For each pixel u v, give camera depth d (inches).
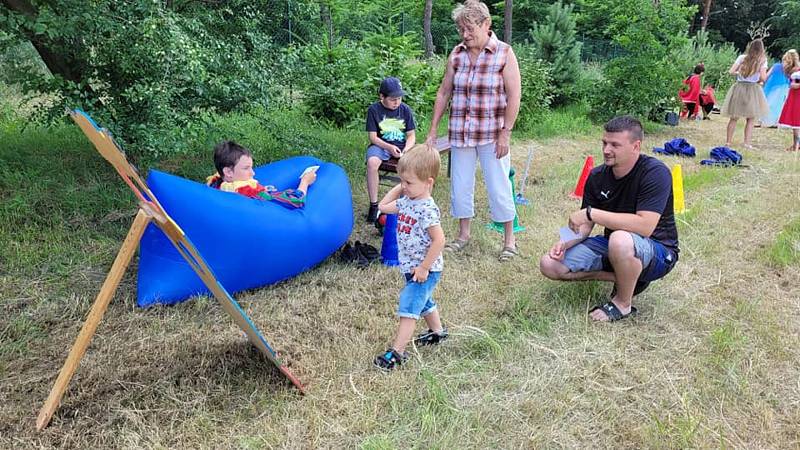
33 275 156.8
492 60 171.0
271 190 169.2
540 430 104.1
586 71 526.9
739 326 140.8
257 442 99.2
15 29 176.7
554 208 234.7
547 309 148.0
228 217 145.1
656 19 434.0
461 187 183.3
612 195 142.6
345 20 879.1
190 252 94.7
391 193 130.5
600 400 112.3
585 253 147.3
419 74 393.7
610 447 101.0
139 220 92.7
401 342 121.7
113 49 193.5
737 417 108.5
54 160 233.5
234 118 301.0
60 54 207.5
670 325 141.3
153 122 199.8
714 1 1428.4
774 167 307.4
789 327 139.9
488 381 118.3
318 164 198.4
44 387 112.8
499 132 175.8
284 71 244.4
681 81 449.4
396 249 173.0
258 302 149.3
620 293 142.4
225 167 162.4
